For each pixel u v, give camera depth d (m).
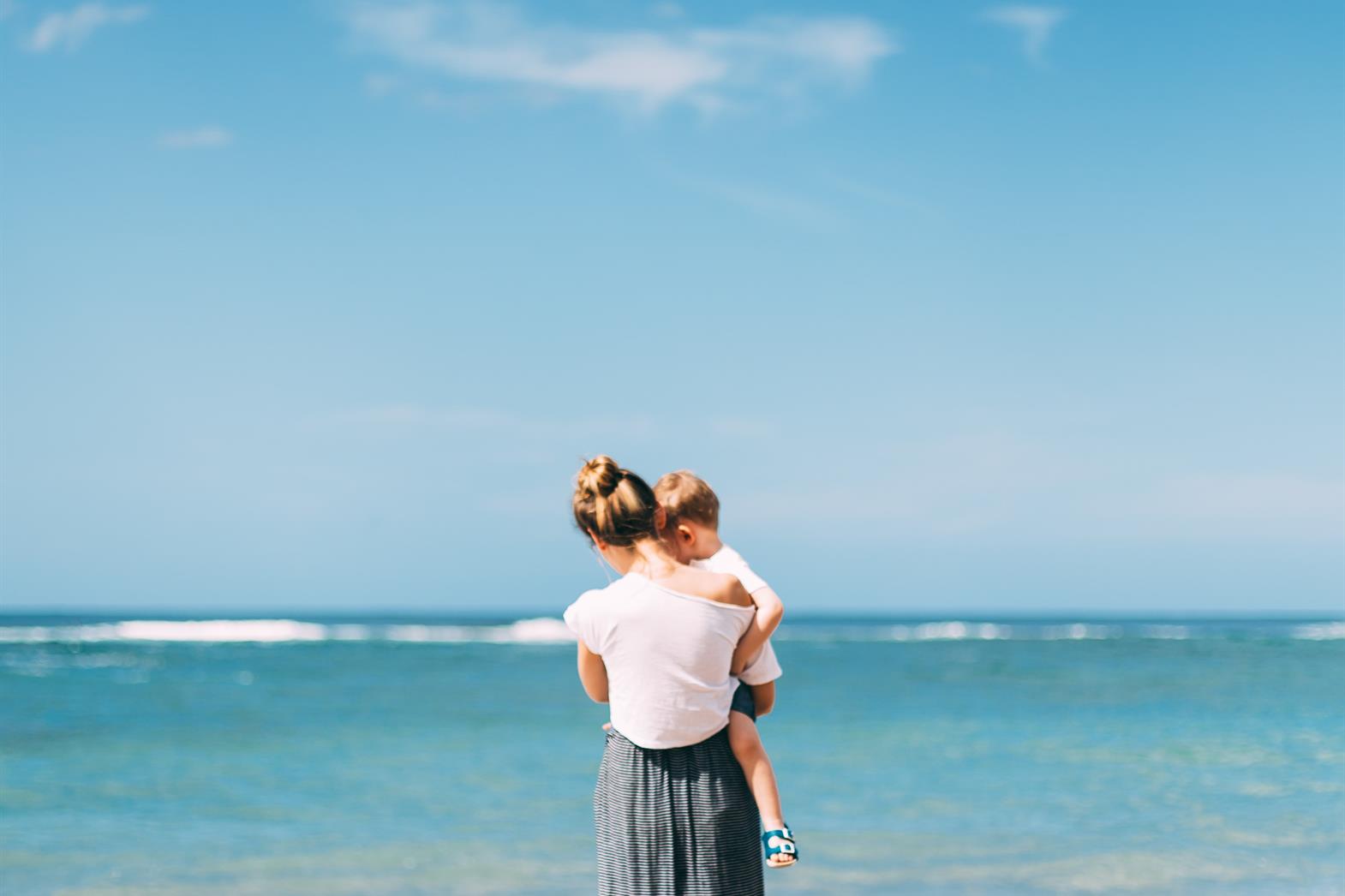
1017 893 7.63
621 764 3.20
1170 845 9.12
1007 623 185.25
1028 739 16.83
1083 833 9.66
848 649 57.34
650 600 3.18
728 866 3.14
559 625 108.44
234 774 13.38
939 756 14.87
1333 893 7.61
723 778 3.17
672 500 3.40
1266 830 9.73
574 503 3.38
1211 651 52.88
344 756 15.00
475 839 9.59
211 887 7.96
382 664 38.97
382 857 8.90
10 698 24.72
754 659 3.29
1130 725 18.97
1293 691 26.50
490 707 22.77
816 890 7.73
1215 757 14.55
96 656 43.78
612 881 3.20
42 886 7.98
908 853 8.86
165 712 21.62
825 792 11.87
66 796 11.86
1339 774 13.06
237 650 49.72
